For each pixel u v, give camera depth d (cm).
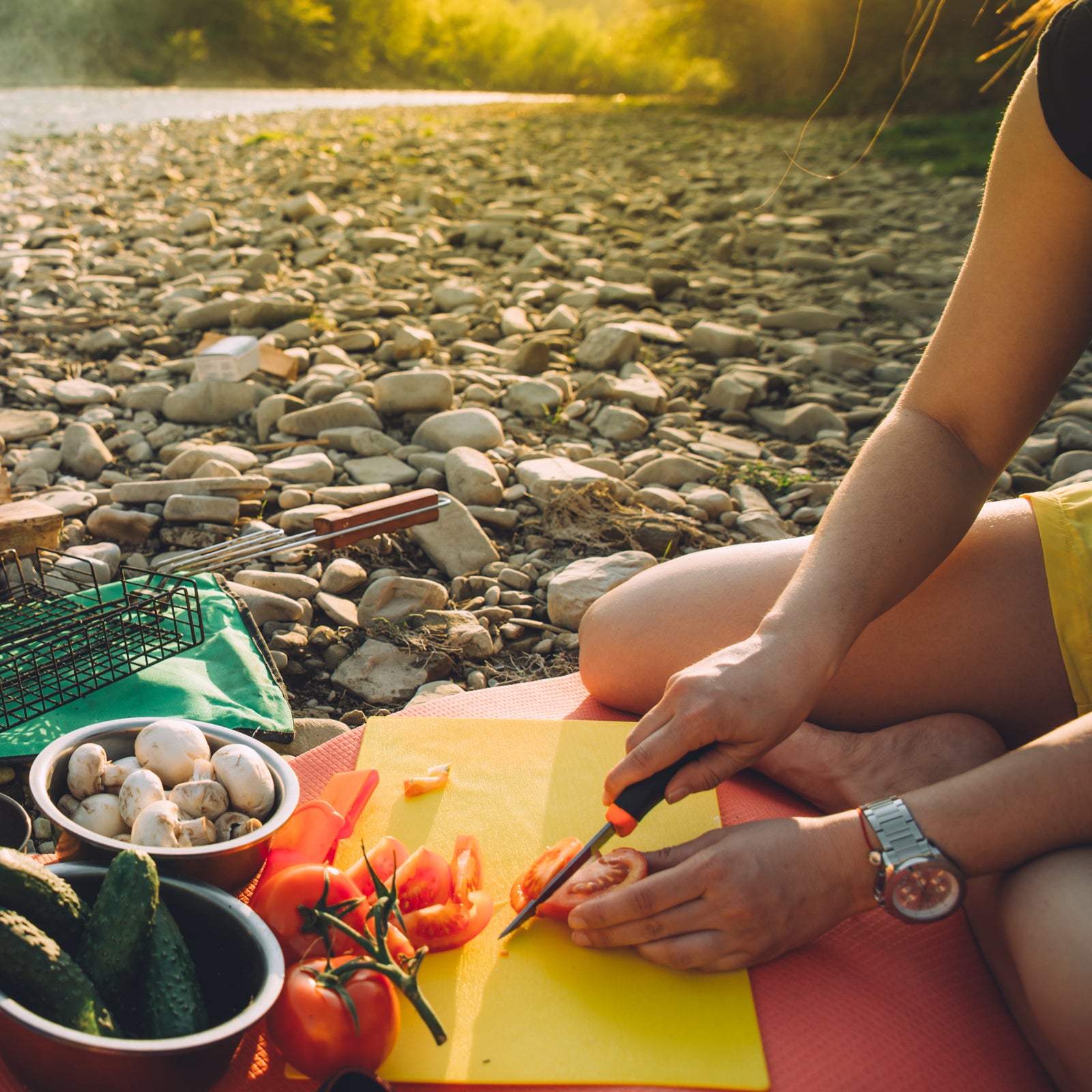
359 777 139
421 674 212
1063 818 101
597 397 378
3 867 95
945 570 141
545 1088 103
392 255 587
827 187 900
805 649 114
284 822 118
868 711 147
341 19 3416
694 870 109
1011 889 104
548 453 321
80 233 614
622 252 617
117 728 130
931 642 140
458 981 114
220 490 268
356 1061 97
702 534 275
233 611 201
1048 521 140
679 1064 105
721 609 153
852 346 446
